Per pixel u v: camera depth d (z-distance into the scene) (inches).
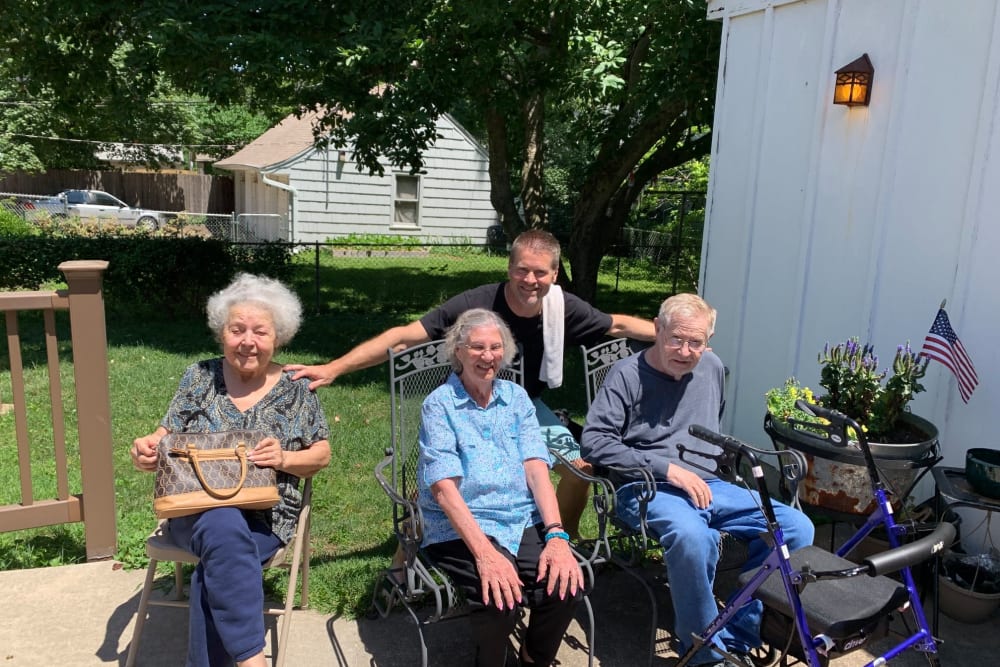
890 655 93.1
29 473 130.4
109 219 821.2
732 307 196.4
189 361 295.4
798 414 133.1
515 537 104.9
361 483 180.1
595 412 120.5
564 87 343.3
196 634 94.7
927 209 143.3
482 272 636.7
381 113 339.9
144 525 148.5
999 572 125.5
